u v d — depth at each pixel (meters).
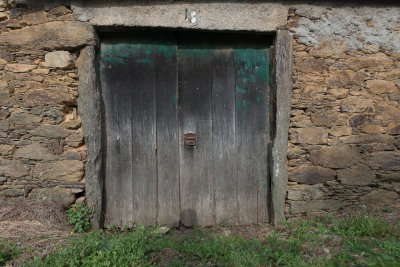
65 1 2.36
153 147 2.71
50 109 2.43
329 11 2.56
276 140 2.62
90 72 2.41
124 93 2.63
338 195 2.74
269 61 2.73
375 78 2.64
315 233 2.43
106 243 2.16
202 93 2.72
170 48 2.66
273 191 2.67
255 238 2.45
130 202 2.71
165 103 2.69
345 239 2.29
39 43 2.38
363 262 1.98
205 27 2.47
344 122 2.65
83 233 2.38
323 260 2.03
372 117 2.67
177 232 2.72
